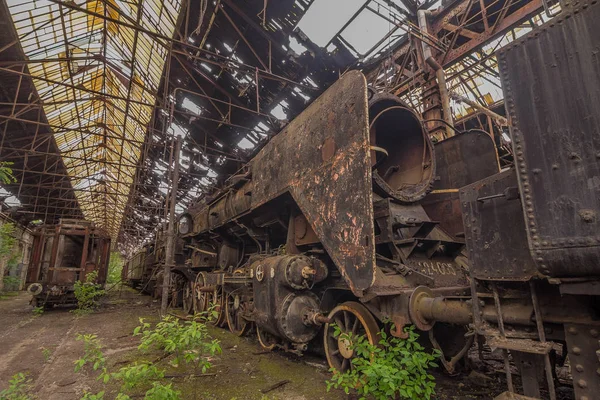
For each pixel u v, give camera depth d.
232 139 16.39
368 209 3.54
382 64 11.31
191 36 11.15
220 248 9.77
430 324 3.46
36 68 11.95
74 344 6.17
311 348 5.46
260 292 5.26
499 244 2.70
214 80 13.24
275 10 10.01
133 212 29.36
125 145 20.86
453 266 4.75
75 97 14.26
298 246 5.58
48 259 11.98
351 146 3.97
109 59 12.91
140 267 21.19
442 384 3.93
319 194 4.46
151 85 13.80
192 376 4.20
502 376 4.18
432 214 5.84
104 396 3.69
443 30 9.81
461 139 5.70
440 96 9.31
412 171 5.35
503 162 12.94
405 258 4.23
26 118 14.63
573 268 2.03
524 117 2.37
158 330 3.30
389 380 2.64
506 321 2.61
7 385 4.12
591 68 2.04
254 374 4.36
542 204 2.20
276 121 13.23
